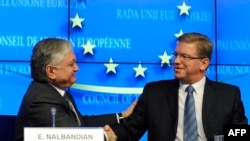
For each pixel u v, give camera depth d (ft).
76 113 7.55
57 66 7.06
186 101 8.21
